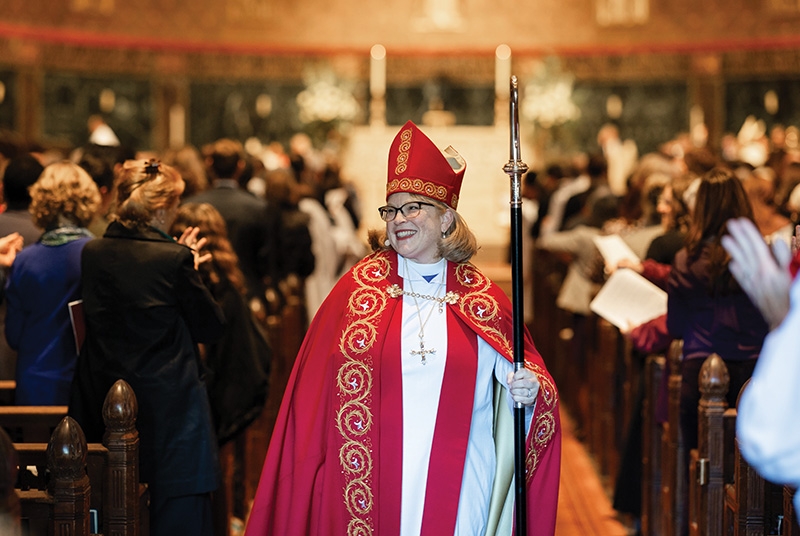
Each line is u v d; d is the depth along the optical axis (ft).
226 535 15.61
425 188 10.44
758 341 14.21
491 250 50.06
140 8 60.18
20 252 14.34
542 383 10.44
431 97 59.41
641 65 60.44
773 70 57.41
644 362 18.38
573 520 19.47
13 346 14.44
